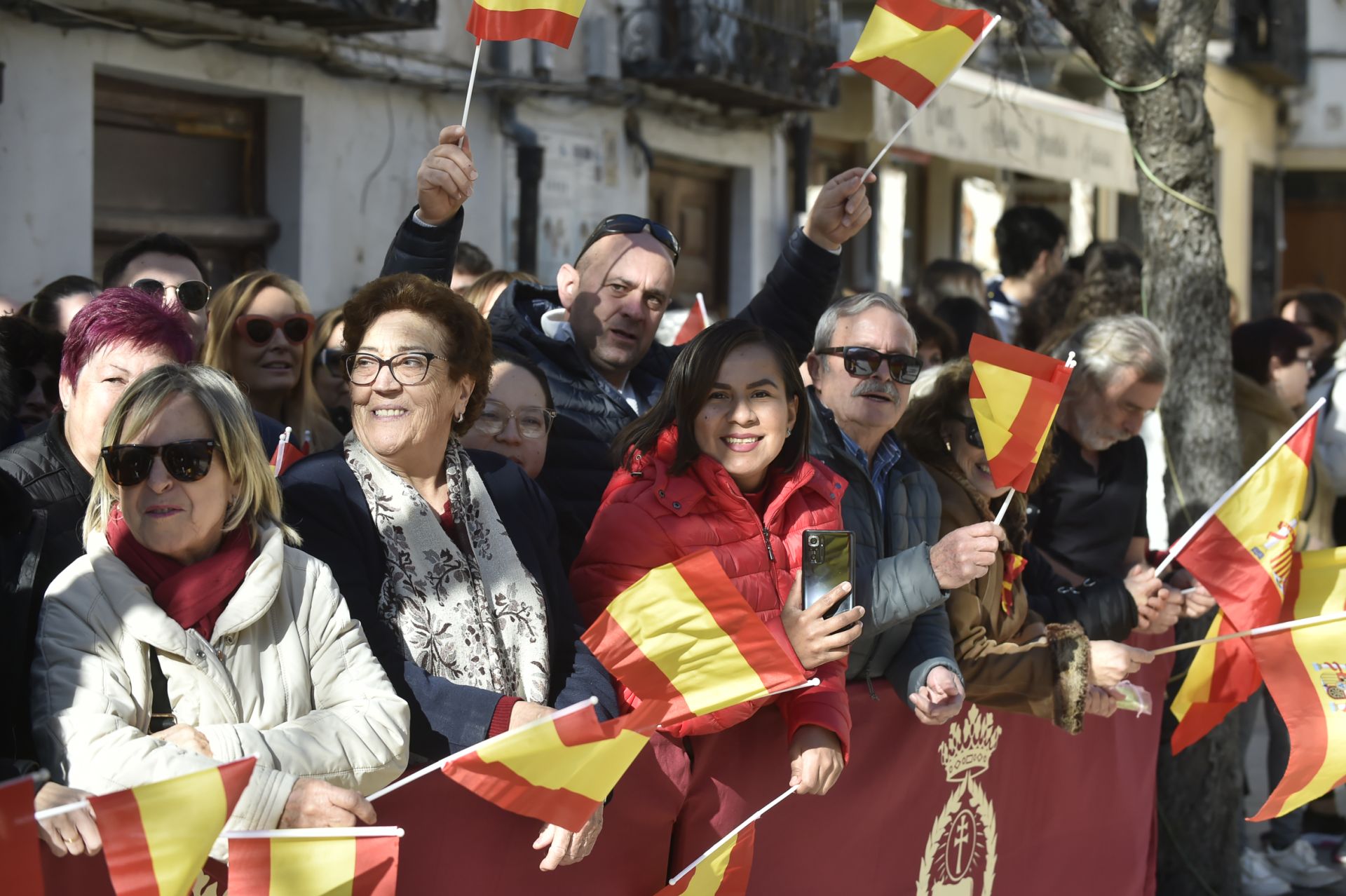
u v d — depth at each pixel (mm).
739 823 3295
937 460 4027
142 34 7883
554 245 10969
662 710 2666
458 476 3047
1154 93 5375
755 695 2816
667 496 3197
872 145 14445
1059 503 4727
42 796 2258
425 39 9766
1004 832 4195
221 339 4457
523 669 2965
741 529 3215
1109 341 4645
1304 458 4371
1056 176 12320
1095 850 4656
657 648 2818
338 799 2439
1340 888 5879
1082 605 4328
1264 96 23203
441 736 2809
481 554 3006
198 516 2506
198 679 2479
